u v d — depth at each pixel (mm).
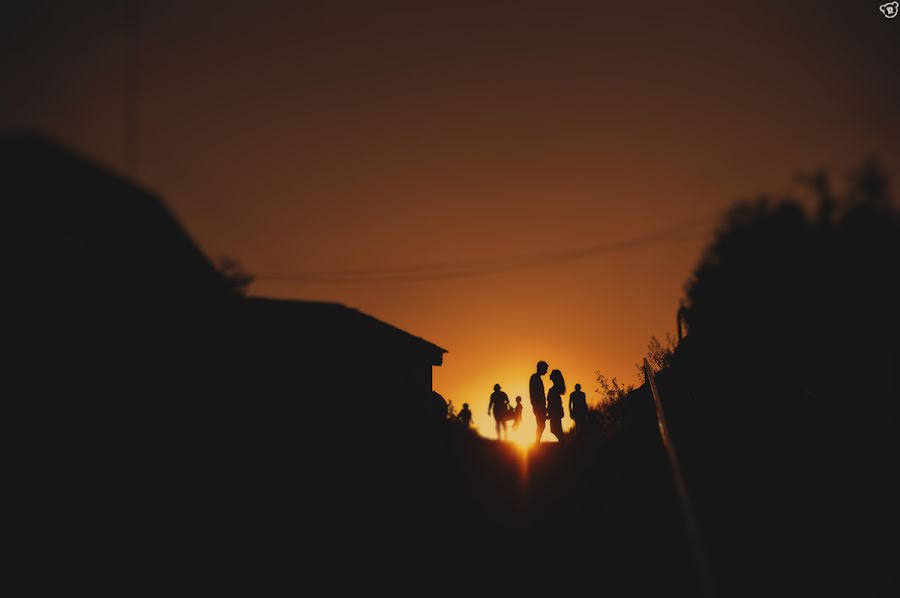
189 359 13234
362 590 12469
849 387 13914
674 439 15820
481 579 12695
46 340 10633
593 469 16438
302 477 15688
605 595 11344
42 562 9992
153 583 11422
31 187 10719
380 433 19594
